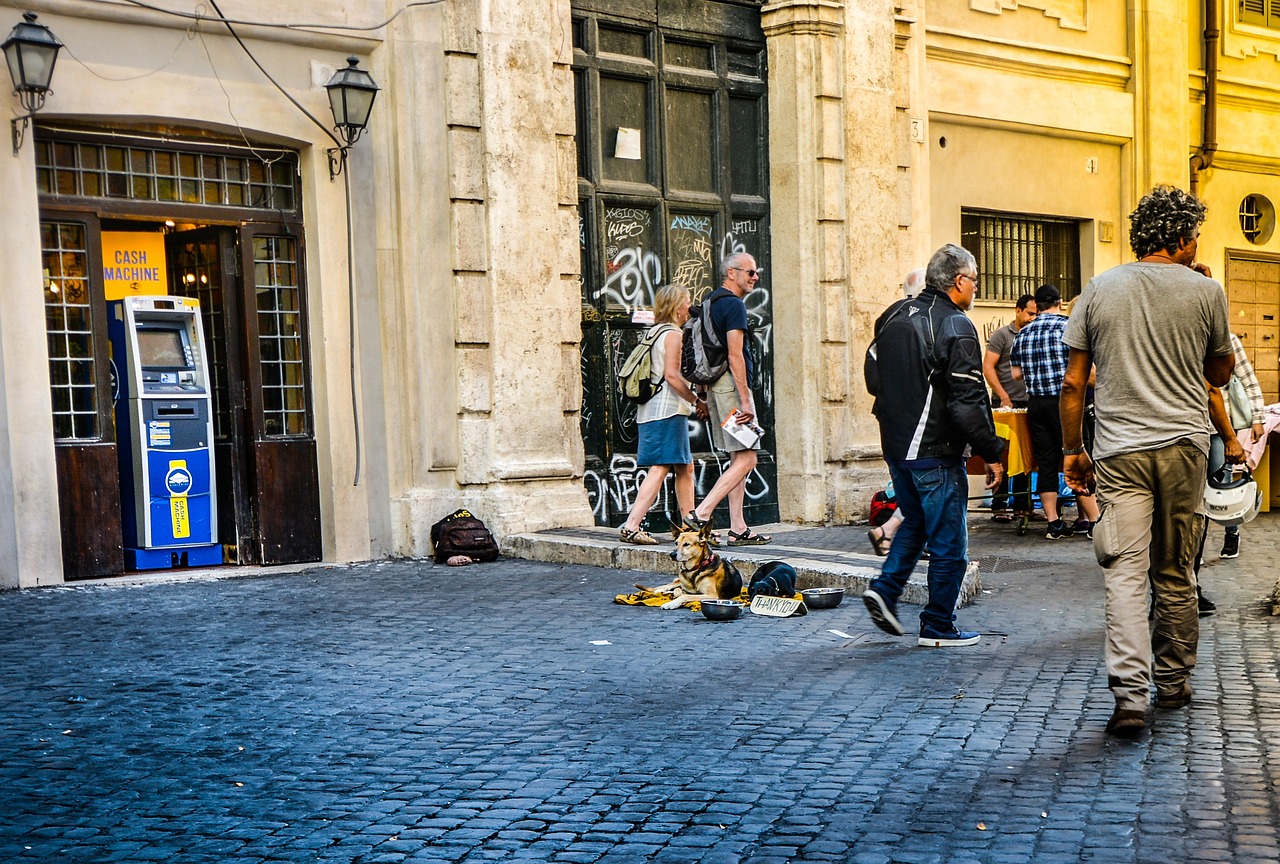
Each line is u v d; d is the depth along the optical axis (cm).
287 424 1012
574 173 1105
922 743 502
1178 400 514
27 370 867
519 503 1050
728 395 1012
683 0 1212
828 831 405
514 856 387
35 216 870
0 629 739
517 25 1054
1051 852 385
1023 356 1137
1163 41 1664
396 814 425
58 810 429
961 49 1441
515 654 675
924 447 674
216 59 952
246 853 389
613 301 1161
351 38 1007
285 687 602
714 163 1241
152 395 959
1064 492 1254
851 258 1273
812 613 788
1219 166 1812
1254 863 373
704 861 383
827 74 1256
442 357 1043
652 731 524
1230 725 518
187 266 1026
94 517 916
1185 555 531
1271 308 1906
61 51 884
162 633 729
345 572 964
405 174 1027
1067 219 1606
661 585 866
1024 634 716
